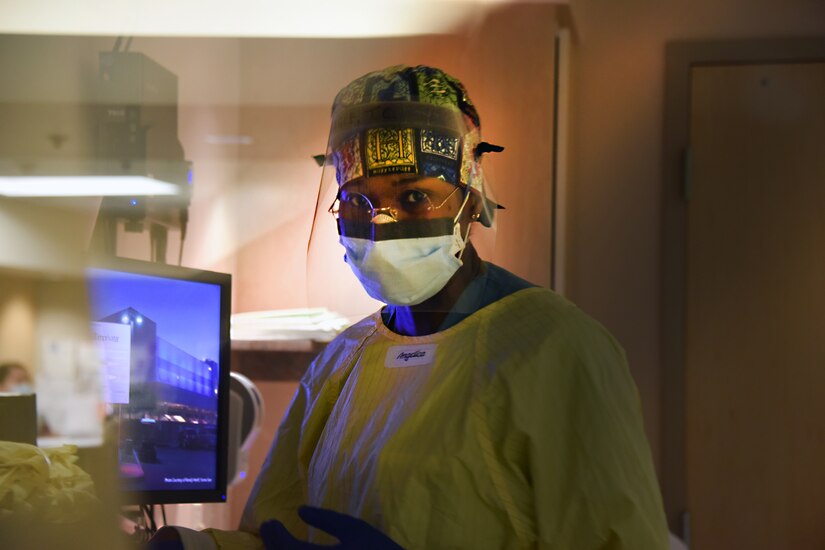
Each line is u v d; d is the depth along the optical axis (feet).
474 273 3.56
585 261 9.70
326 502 3.37
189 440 4.07
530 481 2.99
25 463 1.62
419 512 3.02
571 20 8.79
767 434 9.35
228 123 7.22
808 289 9.35
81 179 4.44
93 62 4.93
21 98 3.99
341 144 3.50
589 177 9.72
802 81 9.42
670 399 9.49
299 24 7.39
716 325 9.48
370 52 7.57
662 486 9.45
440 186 3.37
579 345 3.12
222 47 7.13
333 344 4.00
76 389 1.70
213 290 4.18
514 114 7.73
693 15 9.61
